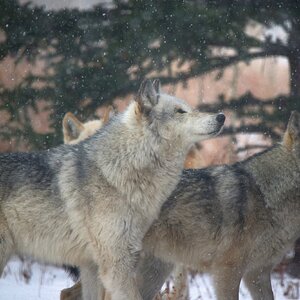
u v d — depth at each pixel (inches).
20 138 783.1
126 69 751.7
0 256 423.8
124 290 415.8
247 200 440.8
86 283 442.6
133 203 413.7
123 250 415.2
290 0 725.3
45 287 572.4
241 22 728.3
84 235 420.5
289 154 451.5
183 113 416.8
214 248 442.0
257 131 730.8
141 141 413.4
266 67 1311.5
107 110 564.4
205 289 579.2
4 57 803.4
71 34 774.5
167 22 730.8
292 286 580.7
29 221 422.3
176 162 419.2
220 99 740.7
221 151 1004.6
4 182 421.7
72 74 765.3
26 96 781.3
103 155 417.1
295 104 719.1
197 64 735.7
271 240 446.6
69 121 568.1
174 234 441.4
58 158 430.3
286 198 447.5
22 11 789.9
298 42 733.9
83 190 415.8
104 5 770.2
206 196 442.3
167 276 468.8
